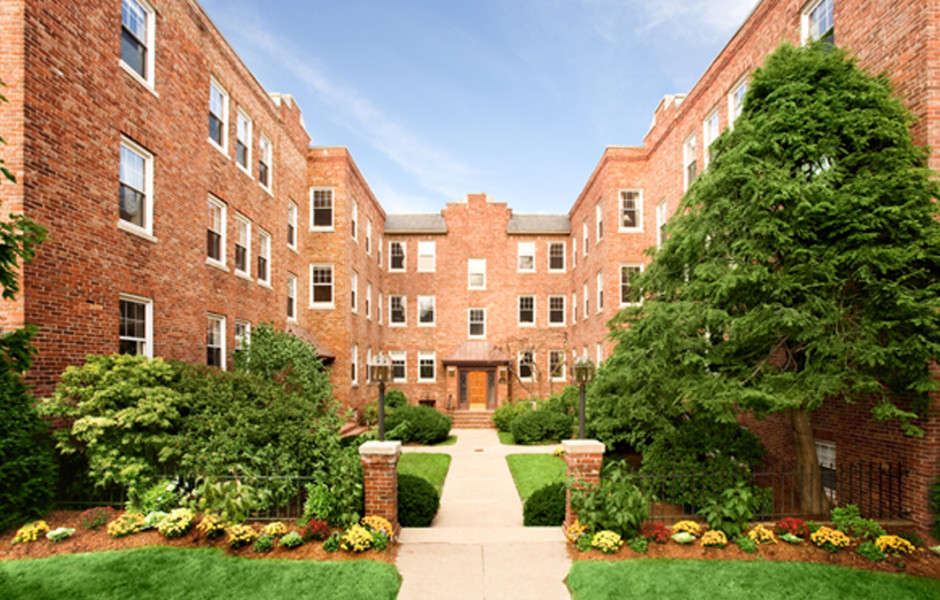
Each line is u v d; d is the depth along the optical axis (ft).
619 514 23.03
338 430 31.65
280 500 27.71
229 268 44.80
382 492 25.08
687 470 29.27
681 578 20.43
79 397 25.23
